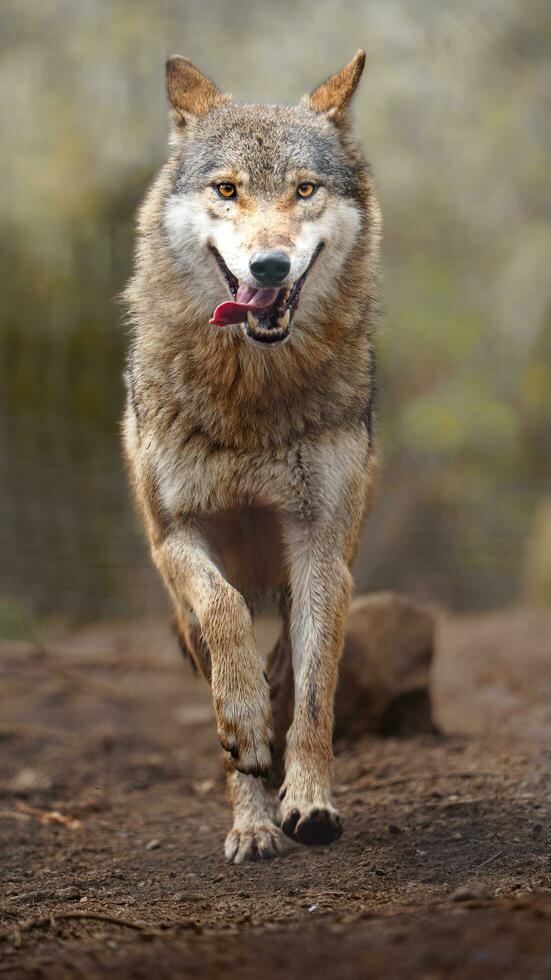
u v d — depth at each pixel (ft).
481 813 33.94
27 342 107.24
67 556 101.76
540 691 53.57
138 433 35.12
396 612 46.39
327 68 112.06
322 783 30.76
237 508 34.04
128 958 20.79
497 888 25.38
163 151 109.19
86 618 99.96
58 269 108.17
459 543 110.52
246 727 29.96
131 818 40.52
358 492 34.14
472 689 55.83
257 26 113.50
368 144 112.88
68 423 106.42
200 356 33.01
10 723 53.16
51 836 37.32
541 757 40.40
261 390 32.68
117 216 109.29
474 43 112.88
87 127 109.91
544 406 112.27
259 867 31.60
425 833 32.60
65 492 104.01
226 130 34.99
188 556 32.99
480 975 17.60
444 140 113.50
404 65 113.29
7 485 103.30
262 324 31.68
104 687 60.03
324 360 33.22
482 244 114.32
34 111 109.81
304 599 33.30
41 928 24.07
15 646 64.90
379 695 45.70
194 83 37.29
